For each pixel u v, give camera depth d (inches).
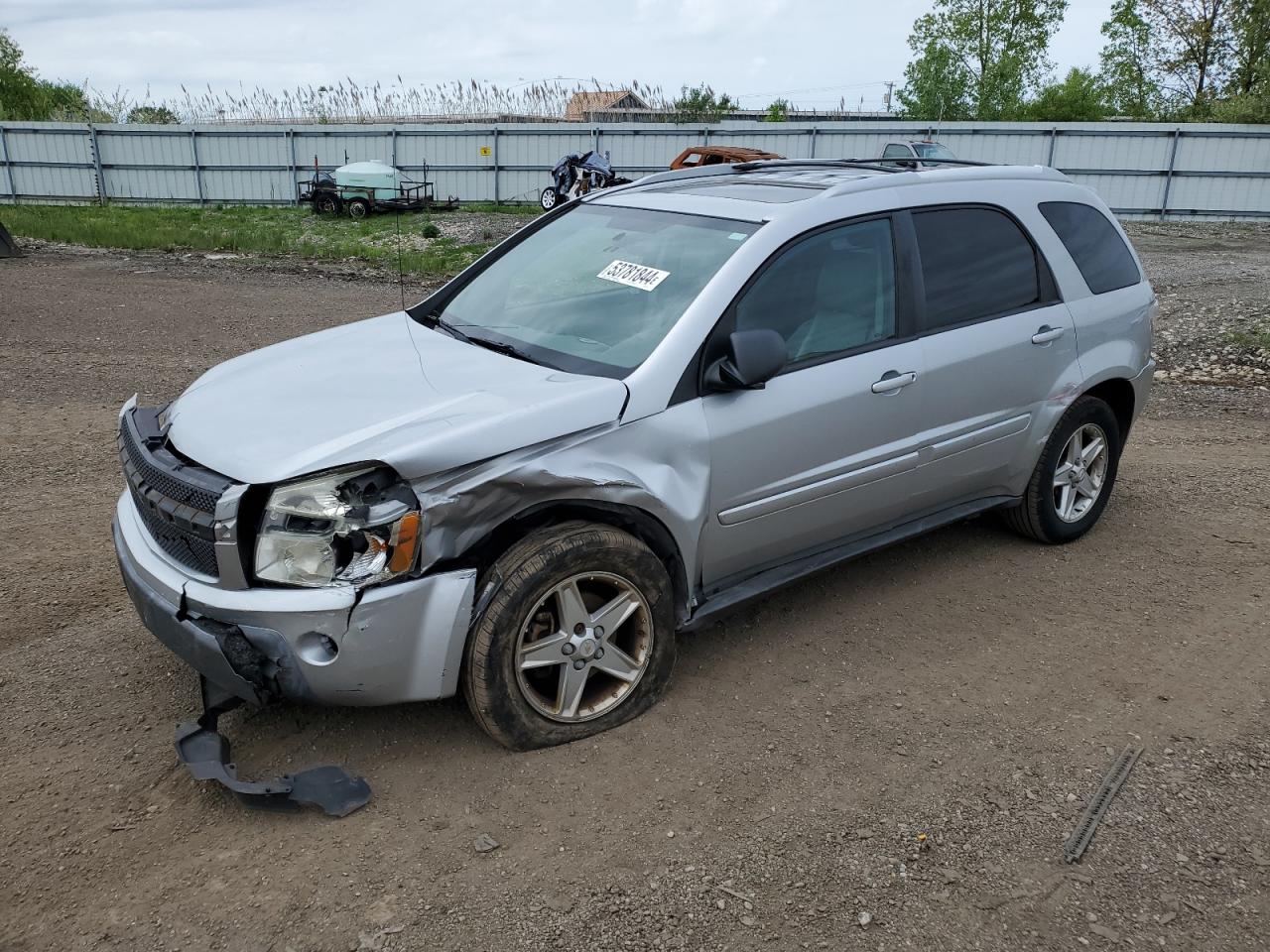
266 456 115.9
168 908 102.9
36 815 116.4
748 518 144.9
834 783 125.4
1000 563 193.9
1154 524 217.3
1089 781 127.1
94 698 141.0
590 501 127.6
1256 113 1197.7
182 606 118.0
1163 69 1681.8
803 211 152.1
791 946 99.8
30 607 168.1
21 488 225.5
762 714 140.3
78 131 1127.6
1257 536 210.2
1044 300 184.2
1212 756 133.1
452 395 129.0
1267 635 167.2
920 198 167.9
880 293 159.5
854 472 155.6
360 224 894.4
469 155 1124.5
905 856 112.9
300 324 431.8
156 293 504.4
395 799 120.4
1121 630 168.1
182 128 1123.9
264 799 115.5
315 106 1245.7
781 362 132.9
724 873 109.5
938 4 1745.8
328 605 111.6
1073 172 1085.8
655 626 136.1
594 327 146.7
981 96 1717.5
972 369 168.7
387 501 113.5
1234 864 112.9
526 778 124.7
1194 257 705.6
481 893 105.7
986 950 99.8
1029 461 187.8
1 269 569.3
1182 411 322.0
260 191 1140.5
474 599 121.0
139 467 129.6
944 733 137.0
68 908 102.7
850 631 165.6
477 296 169.9
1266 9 1546.5
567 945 99.3
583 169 878.4
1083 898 107.1
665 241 157.0
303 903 103.8
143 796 120.4
